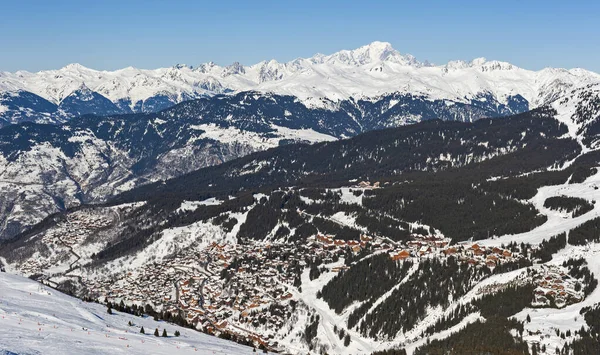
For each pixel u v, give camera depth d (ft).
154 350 580.30
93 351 529.04
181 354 583.99
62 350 512.22
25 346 507.71
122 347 566.36
